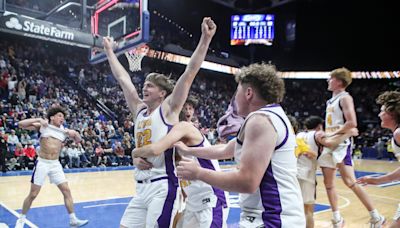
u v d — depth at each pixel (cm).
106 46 336
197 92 2217
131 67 577
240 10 2352
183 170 167
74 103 1458
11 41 1588
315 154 367
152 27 2202
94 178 919
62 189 454
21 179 861
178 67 2255
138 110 287
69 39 584
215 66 2258
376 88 2569
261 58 2541
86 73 1767
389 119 272
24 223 456
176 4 2230
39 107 1255
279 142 165
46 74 1591
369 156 1942
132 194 698
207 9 2345
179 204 256
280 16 2452
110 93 1734
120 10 578
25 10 741
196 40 2416
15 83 1358
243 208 176
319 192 770
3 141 1012
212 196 258
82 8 637
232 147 216
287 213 163
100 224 466
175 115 259
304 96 2697
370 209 413
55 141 455
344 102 403
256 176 154
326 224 469
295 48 2423
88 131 1232
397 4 2073
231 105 323
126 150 1276
